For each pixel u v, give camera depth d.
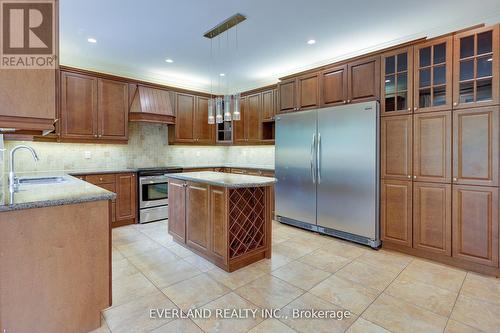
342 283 2.32
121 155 4.61
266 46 3.68
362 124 3.16
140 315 1.87
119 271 2.55
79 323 1.69
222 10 2.71
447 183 2.65
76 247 1.67
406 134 2.90
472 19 2.87
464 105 2.54
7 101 1.36
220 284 2.30
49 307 1.59
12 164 1.72
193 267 2.64
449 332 1.69
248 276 2.46
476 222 2.50
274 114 4.72
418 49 2.82
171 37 3.36
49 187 2.07
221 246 2.58
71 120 3.79
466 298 2.08
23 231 1.50
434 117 2.72
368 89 3.18
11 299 1.48
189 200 3.03
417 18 2.91
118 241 3.40
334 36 3.37
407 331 1.70
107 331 1.71
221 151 6.20
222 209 2.56
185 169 4.93
